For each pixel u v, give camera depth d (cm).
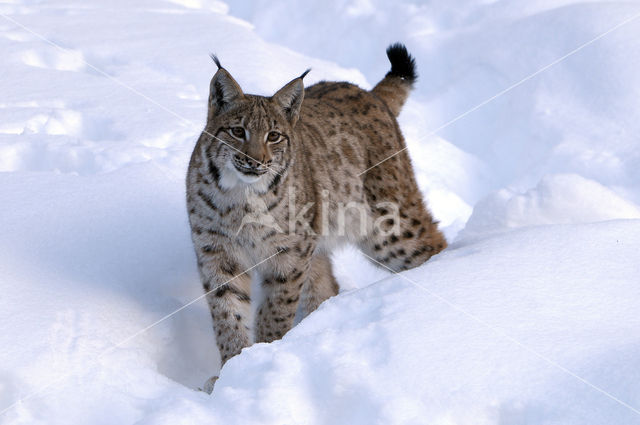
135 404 735
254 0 2270
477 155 1631
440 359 711
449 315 768
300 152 958
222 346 936
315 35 2092
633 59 1623
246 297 964
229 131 890
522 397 670
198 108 1534
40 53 1748
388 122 1097
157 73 1700
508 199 1182
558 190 1150
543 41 1742
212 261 938
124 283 956
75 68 1748
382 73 1888
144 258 1011
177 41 1883
